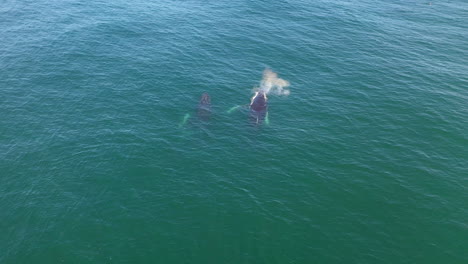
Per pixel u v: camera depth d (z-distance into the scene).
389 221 24.69
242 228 23.75
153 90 37.00
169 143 30.47
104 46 44.91
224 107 35.12
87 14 53.94
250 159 29.23
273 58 44.06
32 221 23.70
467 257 22.69
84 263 21.41
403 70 42.88
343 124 33.56
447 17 59.72
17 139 30.17
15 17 51.97
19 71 39.25
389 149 30.84
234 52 44.91
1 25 49.31
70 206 24.77
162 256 21.89
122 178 27.03
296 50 46.03
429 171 28.78
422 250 22.95
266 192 26.41
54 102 34.72
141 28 49.97
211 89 37.69
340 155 30.00
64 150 29.25
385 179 27.89
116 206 24.91
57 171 27.36
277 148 30.45
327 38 49.62
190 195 25.89
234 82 39.12
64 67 40.25
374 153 30.36
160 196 25.73
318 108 35.56
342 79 40.47
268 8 58.38
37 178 26.77
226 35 48.94
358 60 44.53
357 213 25.14
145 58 42.59
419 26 55.56
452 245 23.34
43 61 41.28
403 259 22.38
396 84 40.00
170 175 27.44
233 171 28.06
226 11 56.69
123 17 53.25
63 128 31.58
